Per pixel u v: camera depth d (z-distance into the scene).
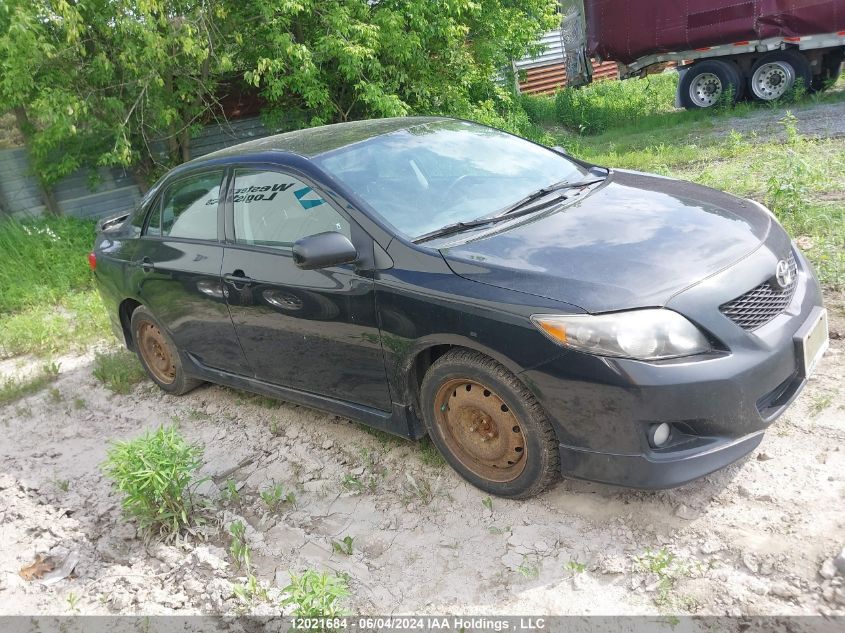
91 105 10.18
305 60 10.55
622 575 2.81
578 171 4.32
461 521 3.32
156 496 3.51
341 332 3.62
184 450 3.66
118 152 10.72
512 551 3.05
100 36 10.20
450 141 4.31
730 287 2.93
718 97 14.33
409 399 3.54
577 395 2.86
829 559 2.65
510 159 4.27
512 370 2.99
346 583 3.05
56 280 8.91
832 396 3.63
